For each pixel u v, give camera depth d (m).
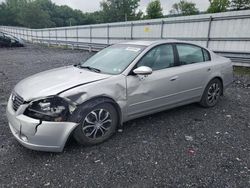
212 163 2.82
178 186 2.42
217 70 4.71
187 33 12.02
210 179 2.53
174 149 3.15
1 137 3.46
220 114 4.48
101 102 3.12
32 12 74.94
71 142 3.30
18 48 23.33
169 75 3.86
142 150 3.12
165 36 13.46
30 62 12.30
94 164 2.80
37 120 2.74
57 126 2.79
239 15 9.56
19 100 2.97
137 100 3.52
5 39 23.30
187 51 4.34
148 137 3.49
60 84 3.05
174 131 3.71
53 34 29.00
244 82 7.31
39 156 2.96
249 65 9.31
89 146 3.20
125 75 3.39
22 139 2.86
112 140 3.39
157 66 3.80
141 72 3.34
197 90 4.43
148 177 2.56
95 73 3.48
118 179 2.53
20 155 2.98
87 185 2.43
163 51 3.95
